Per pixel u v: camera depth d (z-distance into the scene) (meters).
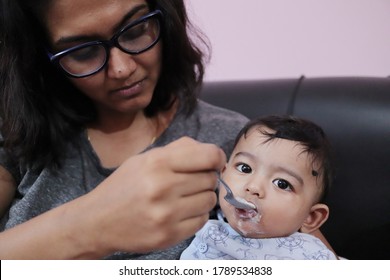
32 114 0.69
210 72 1.19
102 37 0.57
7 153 0.73
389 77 0.90
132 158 0.44
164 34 0.69
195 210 0.42
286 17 1.09
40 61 0.67
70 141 0.74
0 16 0.62
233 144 0.80
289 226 0.69
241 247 0.69
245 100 0.98
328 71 1.10
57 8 0.55
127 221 0.42
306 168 0.69
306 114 0.90
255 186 0.67
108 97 0.65
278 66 1.14
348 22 1.04
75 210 0.45
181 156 0.41
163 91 0.79
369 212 0.84
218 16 1.15
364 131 0.84
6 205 0.76
